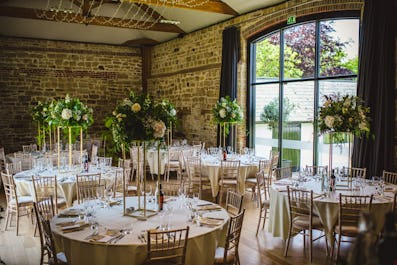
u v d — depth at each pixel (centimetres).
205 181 748
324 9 759
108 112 1345
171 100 1262
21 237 566
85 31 1230
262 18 898
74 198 596
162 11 1112
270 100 930
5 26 1128
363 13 664
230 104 841
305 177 599
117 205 446
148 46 1373
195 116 1145
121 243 329
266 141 948
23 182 611
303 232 558
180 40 1207
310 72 819
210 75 1075
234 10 953
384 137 626
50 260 372
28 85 1219
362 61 654
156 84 1341
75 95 1288
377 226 454
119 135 386
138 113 382
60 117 638
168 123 403
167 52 1280
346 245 532
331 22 769
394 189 523
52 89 1254
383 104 625
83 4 1033
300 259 480
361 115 531
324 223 468
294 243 537
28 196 614
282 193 509
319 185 546
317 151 809
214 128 1060
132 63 1378
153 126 380
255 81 973
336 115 531
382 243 159
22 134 1216
